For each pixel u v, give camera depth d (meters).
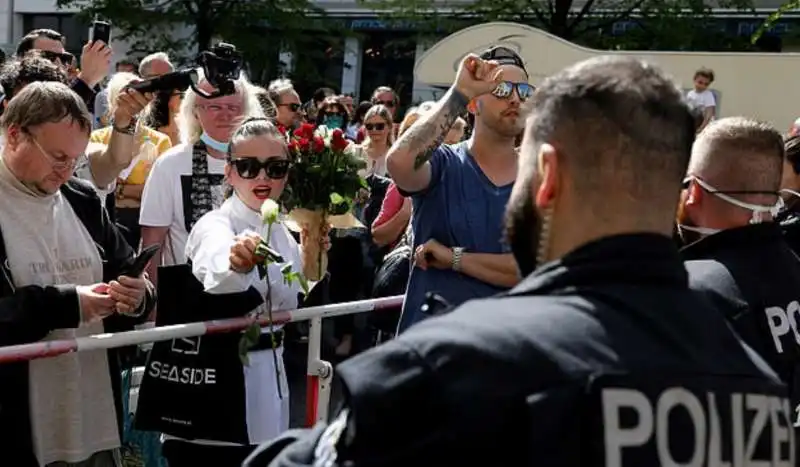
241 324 2.75
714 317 1.26
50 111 2.28
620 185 1.21
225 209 2.90
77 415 2.44
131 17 15.73
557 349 1.12
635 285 1.21
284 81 6.86
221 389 2.76
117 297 2.36
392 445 1.11
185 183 3.41
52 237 2.40
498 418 1.08
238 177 2.88
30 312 2.25
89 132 2.38
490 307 1.19
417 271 2.81
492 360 1.10
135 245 4.51
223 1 16.25
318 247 3.12
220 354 2.77
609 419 1.08
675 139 1.22
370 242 5.65
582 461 1.07
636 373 1.12
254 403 2.81
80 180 2.60
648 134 1.20
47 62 3.48
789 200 3.19
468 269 2.67
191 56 16.47
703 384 1.16
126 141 3.30
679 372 1.14
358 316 6.13
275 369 2.90
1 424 2.30
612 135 1.21
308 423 3.16
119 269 2.64
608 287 1.20
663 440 1.10
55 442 2.42
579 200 1.24
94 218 2.57
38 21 22.38
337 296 5.66
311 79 17.22
